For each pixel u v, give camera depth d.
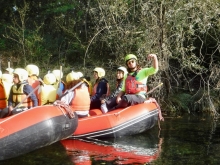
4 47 15.94
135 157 5.70
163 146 6.39
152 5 9.94
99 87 8.00
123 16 10.72
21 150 5.59
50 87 6.85
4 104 6.44
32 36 14.71
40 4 16.45
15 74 6.06
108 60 12.58
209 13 9.34
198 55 10.88
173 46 10.02
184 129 7.79
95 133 6.97
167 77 10.03
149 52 9.68
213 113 9.73
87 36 14.00
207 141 6.74
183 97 10.20
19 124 5.54
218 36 10.27
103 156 5.73
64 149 6.14
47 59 14.34
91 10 11.76
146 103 7.50
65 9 15.10
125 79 7.54
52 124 5.88
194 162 5.47
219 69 9.88
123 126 7.06
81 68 12.92
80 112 7.05
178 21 9.54
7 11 16.80
